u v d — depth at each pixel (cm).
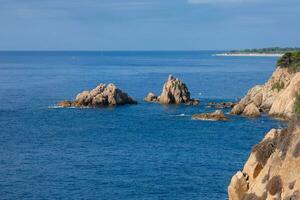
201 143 9538
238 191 4494
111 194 6325
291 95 12069
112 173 7306
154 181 6888
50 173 7288
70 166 7719
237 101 16025
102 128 11294
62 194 6312
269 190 4066
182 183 6794
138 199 6147
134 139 9994
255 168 4472
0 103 15612
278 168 4094
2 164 7812
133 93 18850
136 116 12962
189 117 12675
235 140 9812
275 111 12412
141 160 8131
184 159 8206
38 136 10294
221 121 11969
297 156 3975
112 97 14838
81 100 14812
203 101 16112
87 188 6569
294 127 4181
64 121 12238
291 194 3872
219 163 7925
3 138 10044
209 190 6494
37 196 6228
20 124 11781
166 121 12162
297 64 13288
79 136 10325
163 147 9181
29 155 8488
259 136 10169
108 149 9019
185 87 15488
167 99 15350
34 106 14912
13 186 6631
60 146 9288
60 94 18375
